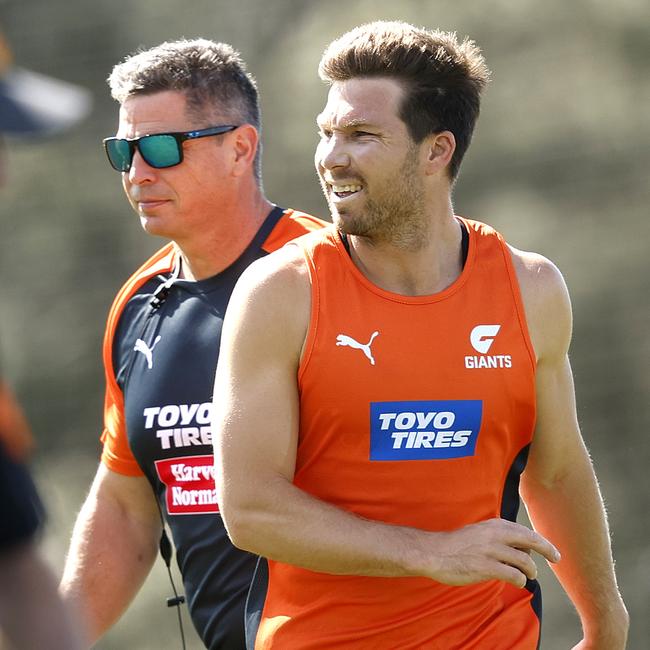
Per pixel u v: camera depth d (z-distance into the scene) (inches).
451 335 456.4
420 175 456.4
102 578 571.2
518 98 1892.2
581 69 1893.5
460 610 465.1
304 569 463.8
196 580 547.2
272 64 1951.3
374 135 449.1
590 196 1856.5
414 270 459.5
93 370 1989.4
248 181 562.3
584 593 521.0
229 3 2026.3
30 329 2005.4
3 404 309.1
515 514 488.4
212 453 538.0
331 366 447.2
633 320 1818.4
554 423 489.1
